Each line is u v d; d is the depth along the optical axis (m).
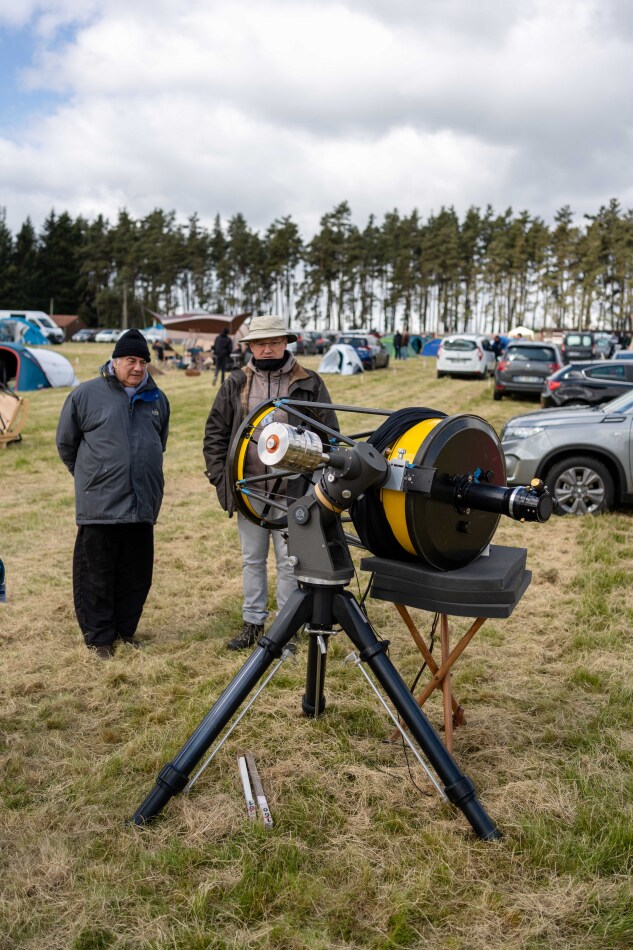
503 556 3.07
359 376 27.22
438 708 3.70
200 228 94.25
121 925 2.33
